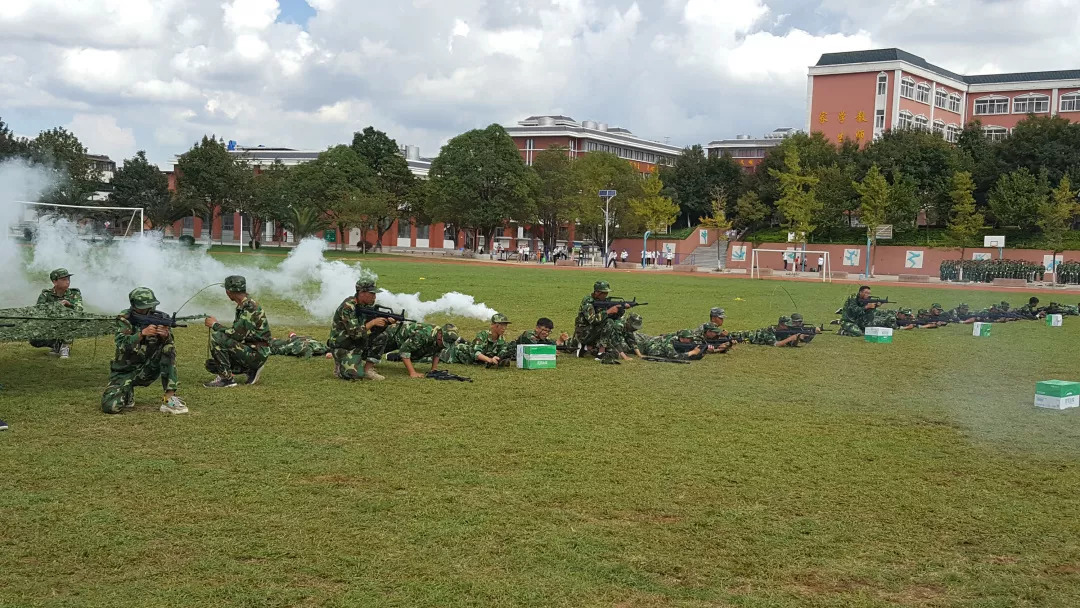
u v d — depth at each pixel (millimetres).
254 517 6324
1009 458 8828
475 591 5176
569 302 28312
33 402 10094
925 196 77188
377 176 88125
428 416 10016
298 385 11812
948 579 5598
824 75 93875
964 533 6465
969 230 67938
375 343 12406
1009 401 12289
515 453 8398
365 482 7266
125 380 9758
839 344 19375
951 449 9156
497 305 26906
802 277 65500
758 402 11656
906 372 15094
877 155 79188
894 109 89750
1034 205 66875
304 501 6715
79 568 5375
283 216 80000
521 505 6770
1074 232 70125
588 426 9727
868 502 7156
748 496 7199
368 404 10625
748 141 130750
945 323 25219
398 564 5543
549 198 86812
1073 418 11016
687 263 82938
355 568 5465
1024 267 60312
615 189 82812
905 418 10820
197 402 10461
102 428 8938
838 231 79750
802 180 70750
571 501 6906
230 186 80625
